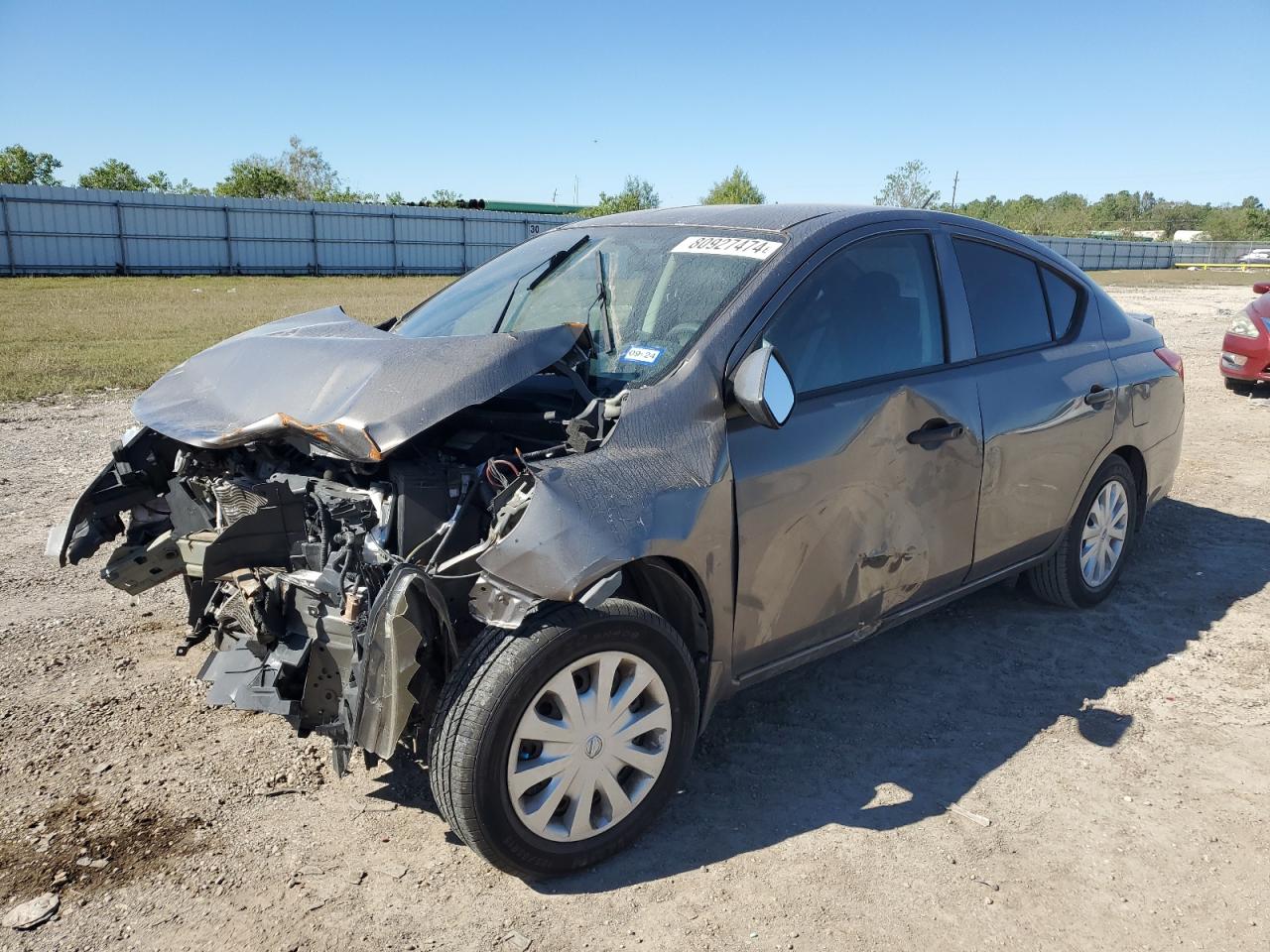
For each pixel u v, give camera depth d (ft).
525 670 8.12
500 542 8.14
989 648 13.79
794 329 10.27
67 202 114.42
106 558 16.90
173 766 10.62
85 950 7.97
